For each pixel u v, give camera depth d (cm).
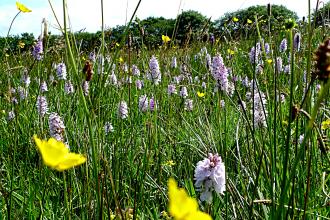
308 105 35
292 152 45
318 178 42
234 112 71
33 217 38
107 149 50
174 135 63
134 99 79
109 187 42
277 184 38
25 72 77
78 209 44
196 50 107
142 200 40
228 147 51
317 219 35
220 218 37
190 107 76
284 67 91
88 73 28
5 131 61
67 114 63
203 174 30
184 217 10
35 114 66
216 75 55
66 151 16
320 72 17
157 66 72
